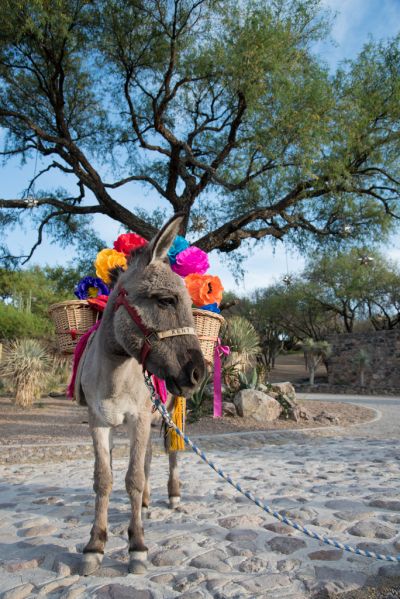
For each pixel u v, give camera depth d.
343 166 13.65
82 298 4.59
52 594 3.03
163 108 14.99
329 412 16.45
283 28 13.32
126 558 3.54
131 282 3.03
